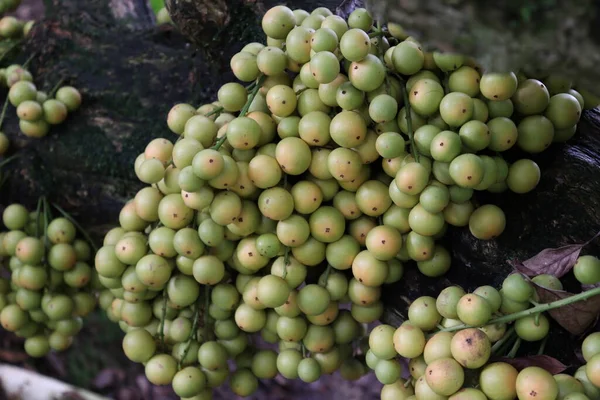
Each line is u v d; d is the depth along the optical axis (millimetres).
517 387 1012
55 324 1282
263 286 1103
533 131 1078
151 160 1116
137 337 1163
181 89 1306
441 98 1065
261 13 1235
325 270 1156
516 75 1071
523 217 1108
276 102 1096
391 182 1095
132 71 1329
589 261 1052
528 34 857
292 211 1104
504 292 1048
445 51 899
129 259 1144
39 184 1314
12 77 1328
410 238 1101
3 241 1274
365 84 1061
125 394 1889
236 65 1122
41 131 1305
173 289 1148
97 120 1314
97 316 1984
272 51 1108
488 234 1090
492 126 1063
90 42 1362
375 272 1102
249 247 1120
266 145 1107
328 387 1889
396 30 1094
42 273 1246
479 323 1033
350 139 1069
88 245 1286
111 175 1295
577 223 1094
